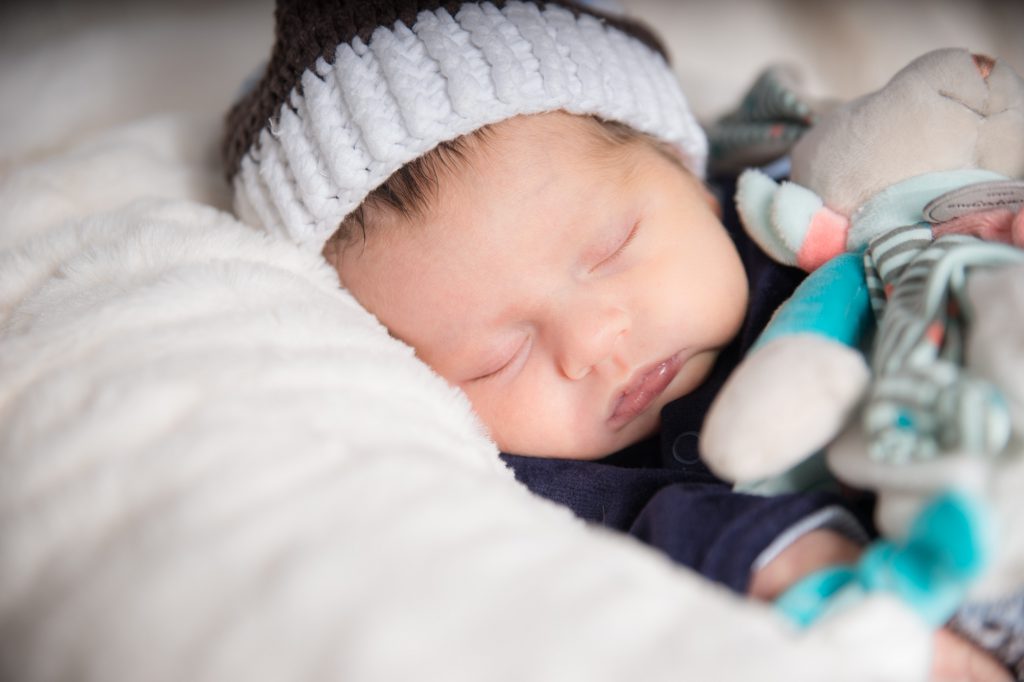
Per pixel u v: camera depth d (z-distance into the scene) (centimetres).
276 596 47
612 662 44
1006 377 55
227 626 46
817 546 62
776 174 116
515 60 90
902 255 73
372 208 94
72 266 81
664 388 93
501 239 90
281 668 45
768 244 92
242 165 102
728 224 108
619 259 92
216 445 55
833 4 167
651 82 104
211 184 115
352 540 49
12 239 99
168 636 47
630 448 100
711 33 176
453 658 44
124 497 54
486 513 53
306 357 66
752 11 175
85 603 50
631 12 168
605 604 46
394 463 55
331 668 44
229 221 95
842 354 63
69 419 60
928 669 53
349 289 98
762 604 59
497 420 95
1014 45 154
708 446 63
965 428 52
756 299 93
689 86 165
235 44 168
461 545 50
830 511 63
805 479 71
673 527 67
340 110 92
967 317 61
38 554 54
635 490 85
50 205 103
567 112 95
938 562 51
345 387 66
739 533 63
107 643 48
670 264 92
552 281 90
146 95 158
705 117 156
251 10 174
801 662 45
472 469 62
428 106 88
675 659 44
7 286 85
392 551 49
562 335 90
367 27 92
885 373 60
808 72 169
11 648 52
